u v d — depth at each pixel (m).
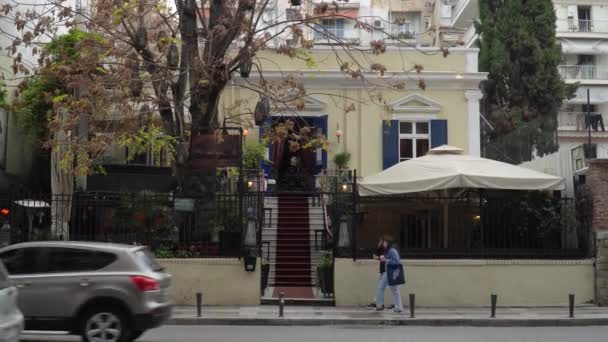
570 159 20.56
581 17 48.94
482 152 34.50
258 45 17.98
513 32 35.59
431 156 21.14
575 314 16.78
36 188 25.06
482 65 36.47
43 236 18.34
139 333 11.50
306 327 15.18
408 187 19.22
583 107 48.94
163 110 19.22
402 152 26.69
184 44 18.52
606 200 18.84
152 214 18.64
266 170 26.50
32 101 23.11
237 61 18.44
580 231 19.22
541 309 18.00
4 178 22.23
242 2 17.81
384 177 20.25
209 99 18.66
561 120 48.38
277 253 21.97
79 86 18.55
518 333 14.22
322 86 26.44
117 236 18.55
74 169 19.17
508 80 35.53
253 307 17.89
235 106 20.52
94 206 18.66
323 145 19.69
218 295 18.20
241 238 18.33
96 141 18.19
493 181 18.86
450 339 13.10
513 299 18.58
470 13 43.91
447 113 26.53
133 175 23.88
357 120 26.52
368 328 15.02
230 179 22.98
